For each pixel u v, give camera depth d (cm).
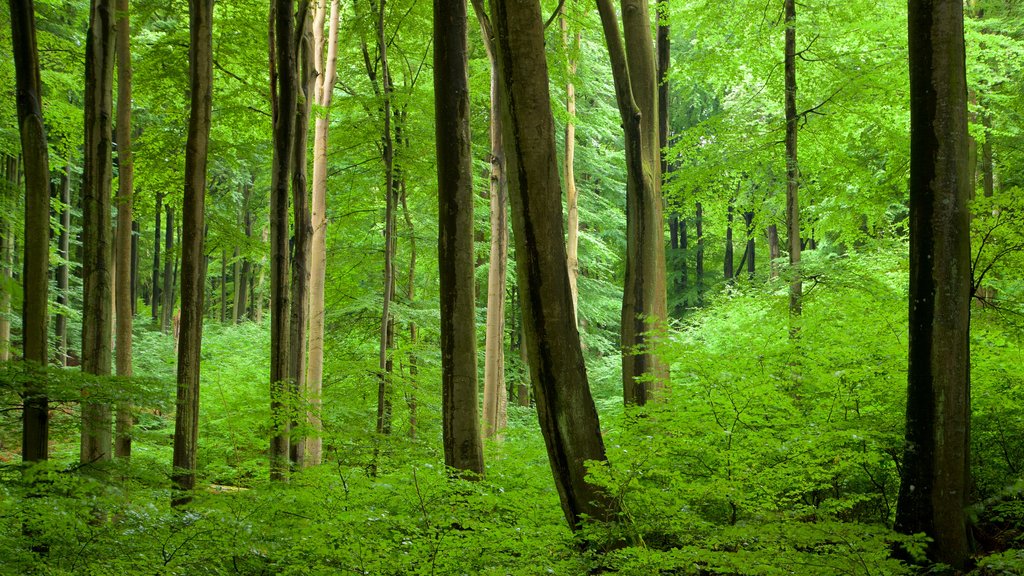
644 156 942
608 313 2178
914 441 530
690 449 566
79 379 568
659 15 1168
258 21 1041
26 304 614
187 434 726
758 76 1080
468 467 698
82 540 492
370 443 695
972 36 1148
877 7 1019
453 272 706
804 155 1057
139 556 485
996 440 649
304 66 963
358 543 475
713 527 496
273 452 814
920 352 531
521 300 576
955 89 530
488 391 1156
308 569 488
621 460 560
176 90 1086
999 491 573
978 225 623
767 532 433
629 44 970
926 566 501
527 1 564
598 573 476
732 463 516
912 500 526
